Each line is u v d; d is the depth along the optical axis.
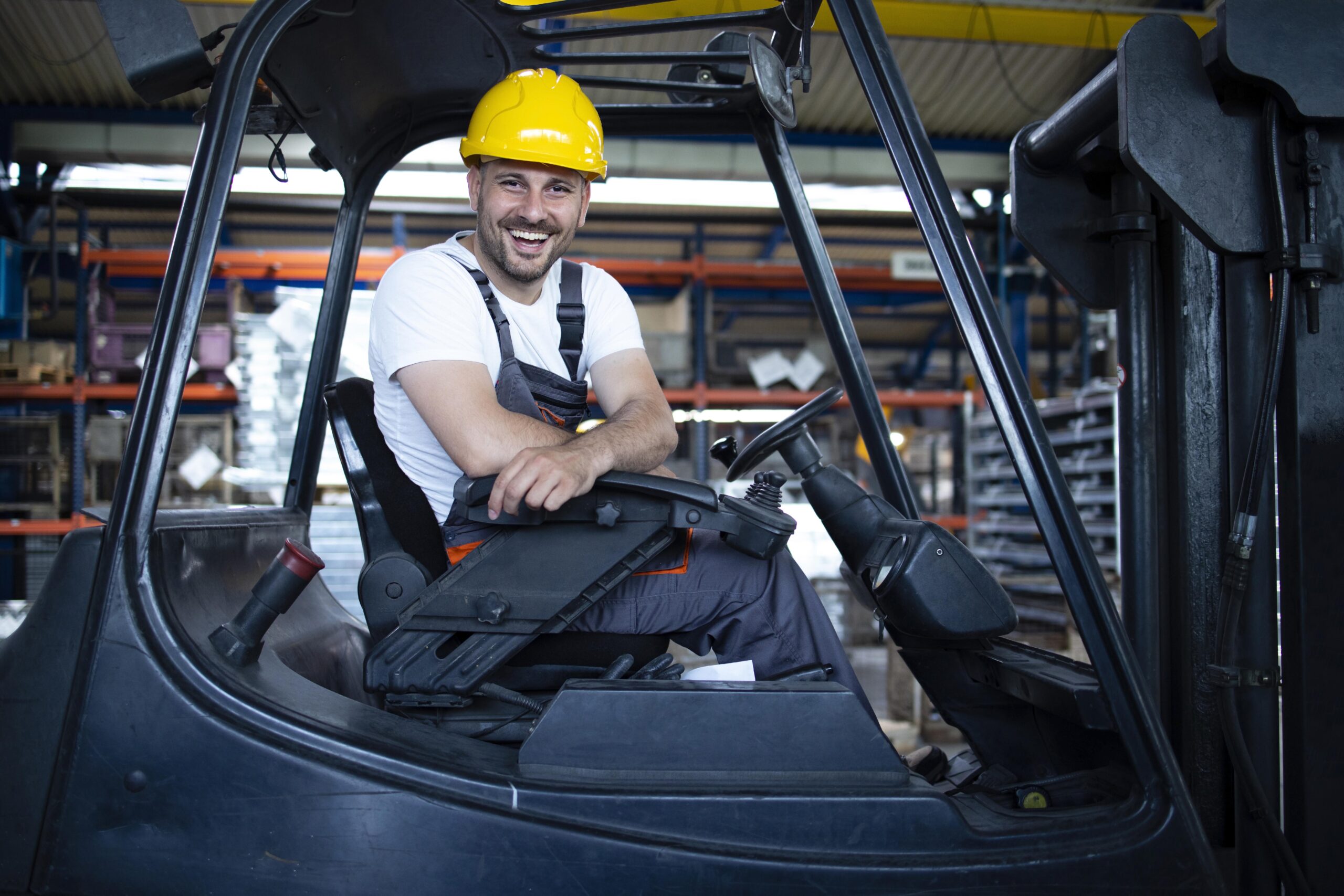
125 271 7.87
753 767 1.27
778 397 7.97
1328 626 1.50
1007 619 1.45
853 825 1.23
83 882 1.16
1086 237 1.85
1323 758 1.50
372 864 1.16
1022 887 1.21
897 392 8.33
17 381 6.93
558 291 1.80
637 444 1.54
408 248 10.23
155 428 1.24
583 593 1.42
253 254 7.59
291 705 1.26
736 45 1.93
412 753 1.22
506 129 1.58
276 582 1.33
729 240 10.52
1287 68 1.44
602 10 1.57
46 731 1.18
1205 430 1.70
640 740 1.27
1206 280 1.71
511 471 1.35
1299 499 1.51
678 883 1.18
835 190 8.48
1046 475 1.32
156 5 1.29
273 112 1.61
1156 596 1.70
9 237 7.51
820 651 1.54
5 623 4.24
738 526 1.41
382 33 1.59
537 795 1.21
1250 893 1.52
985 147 8.62
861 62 1.38
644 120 2.00
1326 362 1.51
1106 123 1.65
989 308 1.34
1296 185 1.50
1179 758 1.73
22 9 6.82
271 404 6.23
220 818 1.17
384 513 1.53
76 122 7.60
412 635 1.42
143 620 1.21
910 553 1.45
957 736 4.66
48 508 6.84
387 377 1.65
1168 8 7.01
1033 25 6.48
